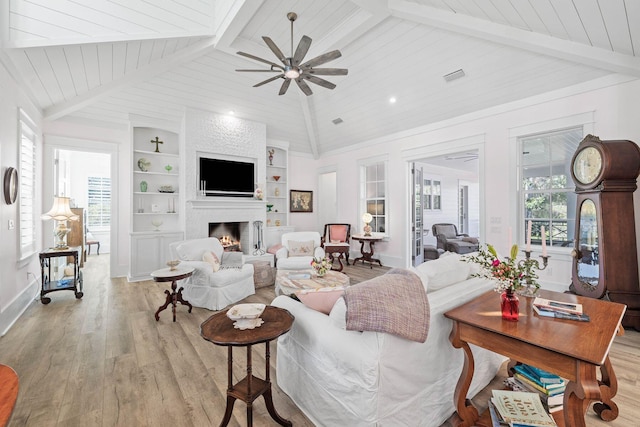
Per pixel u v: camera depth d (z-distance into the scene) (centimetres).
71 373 221
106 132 522
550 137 394
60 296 416
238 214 588
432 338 163
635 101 318
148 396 195
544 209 401
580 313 157
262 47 416
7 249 314
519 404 158
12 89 328
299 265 461
